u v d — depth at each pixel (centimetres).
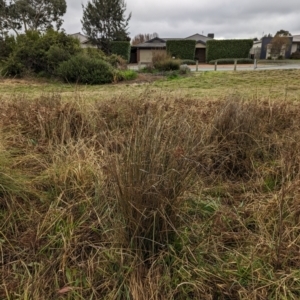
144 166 140
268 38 2672
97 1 2539
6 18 2712
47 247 145
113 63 1272
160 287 124
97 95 490
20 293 122
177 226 149
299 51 2917
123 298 123
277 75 1005
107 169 160
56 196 179
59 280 129
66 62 972
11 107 299
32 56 1028
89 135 262
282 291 123
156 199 137
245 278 129
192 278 130
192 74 1191
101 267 134
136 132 168
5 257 142
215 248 144
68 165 196
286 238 150
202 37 3469
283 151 234
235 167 236
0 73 1012
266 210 171
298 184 180
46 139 254
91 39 2584
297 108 315
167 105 310
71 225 154
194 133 201
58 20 3078
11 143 237
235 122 256
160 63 1331
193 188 174
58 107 288
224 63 2262
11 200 168
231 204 188
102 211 163
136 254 132
